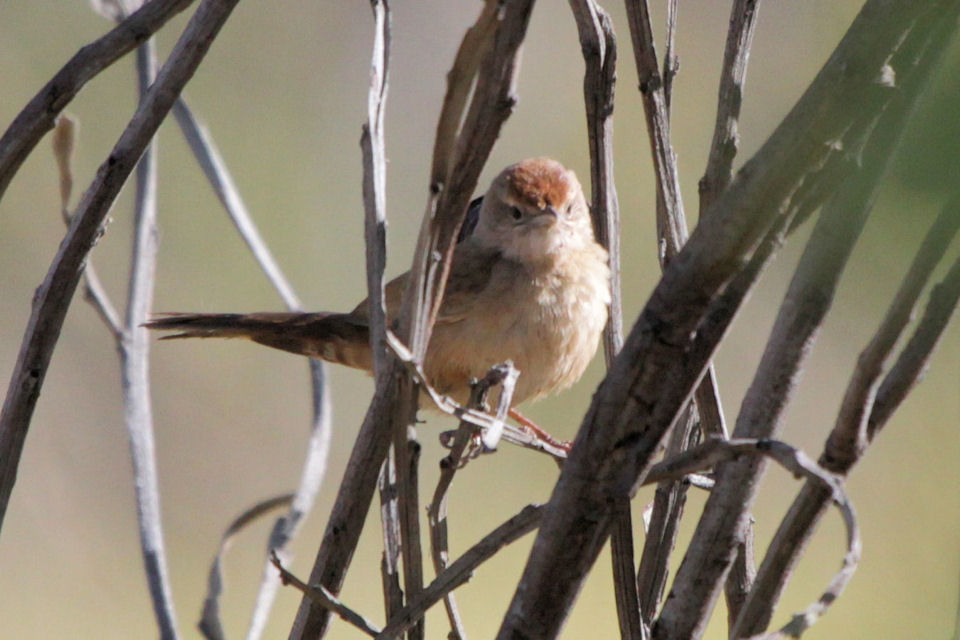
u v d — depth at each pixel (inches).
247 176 829.8
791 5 614.2
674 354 156.3
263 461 737.0
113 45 215.3
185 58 212.2
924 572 512.1
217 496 721.6
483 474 719.7
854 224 164.2
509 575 676.7
